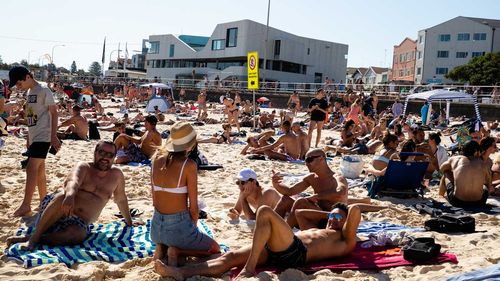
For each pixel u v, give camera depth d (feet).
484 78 185.47
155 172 15.15
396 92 118.83
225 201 25.23
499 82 183.62
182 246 15.21
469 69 191.93
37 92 20.42
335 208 16.34
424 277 14.34
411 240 17.01
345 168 32.91
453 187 25.73
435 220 20.30
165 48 217.36
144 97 140.97
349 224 15.87
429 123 83.51
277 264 14.90
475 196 25.00
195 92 159.53
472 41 222.28
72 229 16.61
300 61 200.54
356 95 94.58
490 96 107.55
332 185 19.79
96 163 17.89
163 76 216.95
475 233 19.89
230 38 193.47
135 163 35.68
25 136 49.96
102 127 64.75
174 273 14.12
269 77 190.70
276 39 192.85
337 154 46.11
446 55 228.22
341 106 93.04
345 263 15.55
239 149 48.19
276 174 20.70
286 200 20.58
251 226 20.40
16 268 14.47
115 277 14.46
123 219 20.10
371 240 17.48
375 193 27.40
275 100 137.69
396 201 26.66
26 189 20.42
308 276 14.34
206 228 19.29
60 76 209.46
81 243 16.96
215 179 31.58
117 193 18.58
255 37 189.47
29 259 14.84
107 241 17.40
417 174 26.86
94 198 17.60
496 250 17.51
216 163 38.27
